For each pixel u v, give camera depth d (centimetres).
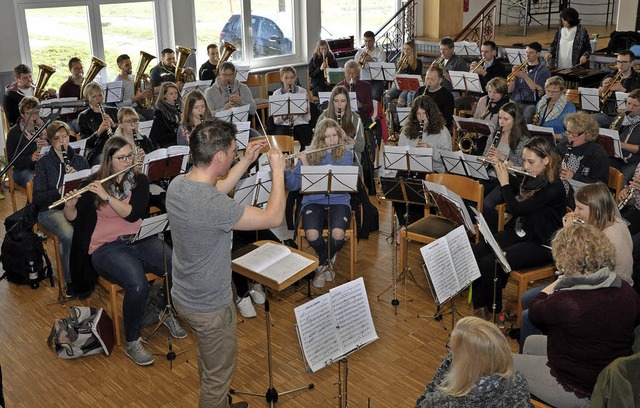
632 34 965
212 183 281
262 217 277
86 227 405
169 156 481
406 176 511
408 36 1177
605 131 538
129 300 386
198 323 290
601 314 268
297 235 475
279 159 282
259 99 913
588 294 271
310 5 1068
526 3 1196
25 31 819
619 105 638
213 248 280
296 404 352
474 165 470
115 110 698
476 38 1155
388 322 433
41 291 482
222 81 739
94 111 651
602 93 704
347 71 727
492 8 1117
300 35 1084
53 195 469
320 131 479
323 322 290
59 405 356
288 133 728
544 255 409
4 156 675
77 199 409
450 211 421
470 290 428
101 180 393
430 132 548
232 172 300
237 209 274
